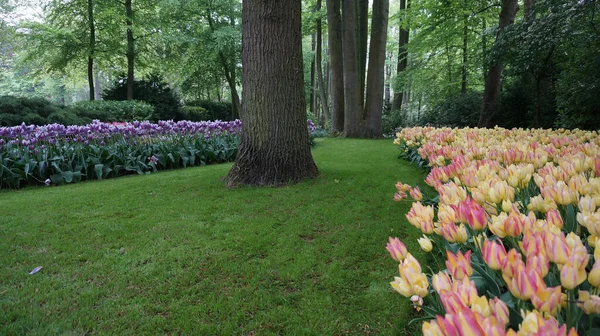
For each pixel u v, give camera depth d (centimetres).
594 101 804
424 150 416
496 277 126
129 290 218
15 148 570
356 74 1253
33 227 331
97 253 270
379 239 296
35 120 1034
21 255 267
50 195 465
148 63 2114
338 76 1368
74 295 211
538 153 246
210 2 1944
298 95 502
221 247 282
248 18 474
